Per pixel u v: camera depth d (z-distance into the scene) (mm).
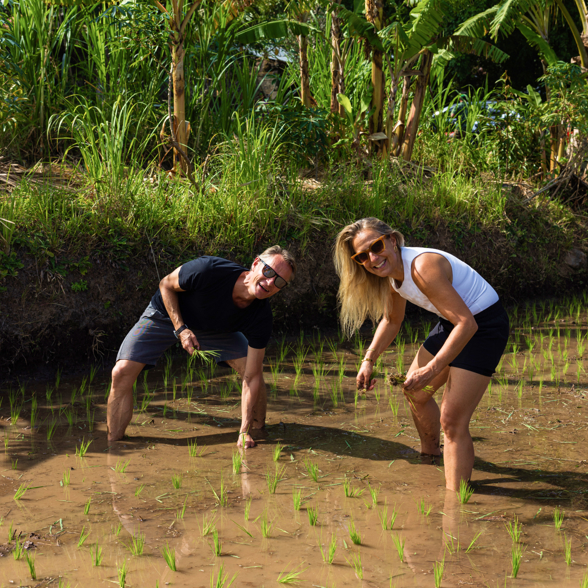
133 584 2549
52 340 5676
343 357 6480
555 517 3078
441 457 4004
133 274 6219
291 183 7824
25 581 2557
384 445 4211
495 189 9719
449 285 3209
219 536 2961
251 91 9414
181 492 3443
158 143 8391
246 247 6930
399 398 5230
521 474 3715
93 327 5914
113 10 7543
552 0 10680
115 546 2852
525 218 9773
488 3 13250
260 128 8289
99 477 3621
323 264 7570
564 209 10586
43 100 8055
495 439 4277
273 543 2902
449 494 3445
